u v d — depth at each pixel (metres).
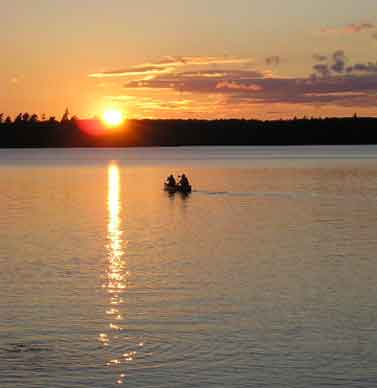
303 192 92.12
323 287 35.62
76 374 24.75
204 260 43.19
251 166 166.12
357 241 49.62
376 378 24.33
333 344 27.23
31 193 96.56
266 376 24.53
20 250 47.47
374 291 34.72
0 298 33.88
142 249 47.56
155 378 24.47
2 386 23.84
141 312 31.33
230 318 30.39
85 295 34.41
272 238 51.84
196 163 191.25
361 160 190.25
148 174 143.75
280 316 30.61
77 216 67.69
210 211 71.12
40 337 28.12
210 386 23.88
